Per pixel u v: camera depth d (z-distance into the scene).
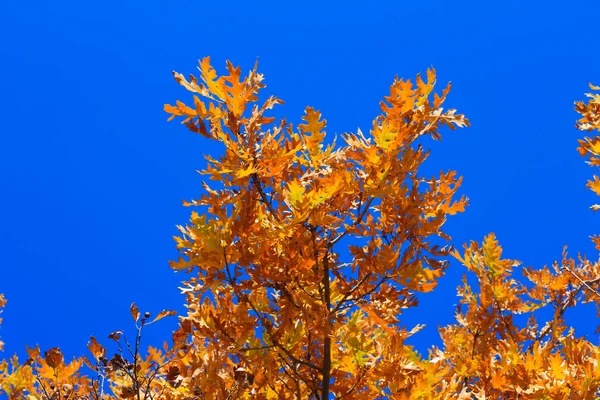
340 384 3.63
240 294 3.38
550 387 3.69
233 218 3.23
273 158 3.44
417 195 3.47
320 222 3.37
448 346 5.92
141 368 3.61
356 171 3.63
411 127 3.57
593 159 5.43
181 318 3.46
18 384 3.82
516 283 6.44
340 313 3.60
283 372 3.79
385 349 3.67
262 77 3.49
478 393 4.61
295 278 3.44
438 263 3.41
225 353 3.41
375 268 3.45
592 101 5.51
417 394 3.48
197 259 3.19
